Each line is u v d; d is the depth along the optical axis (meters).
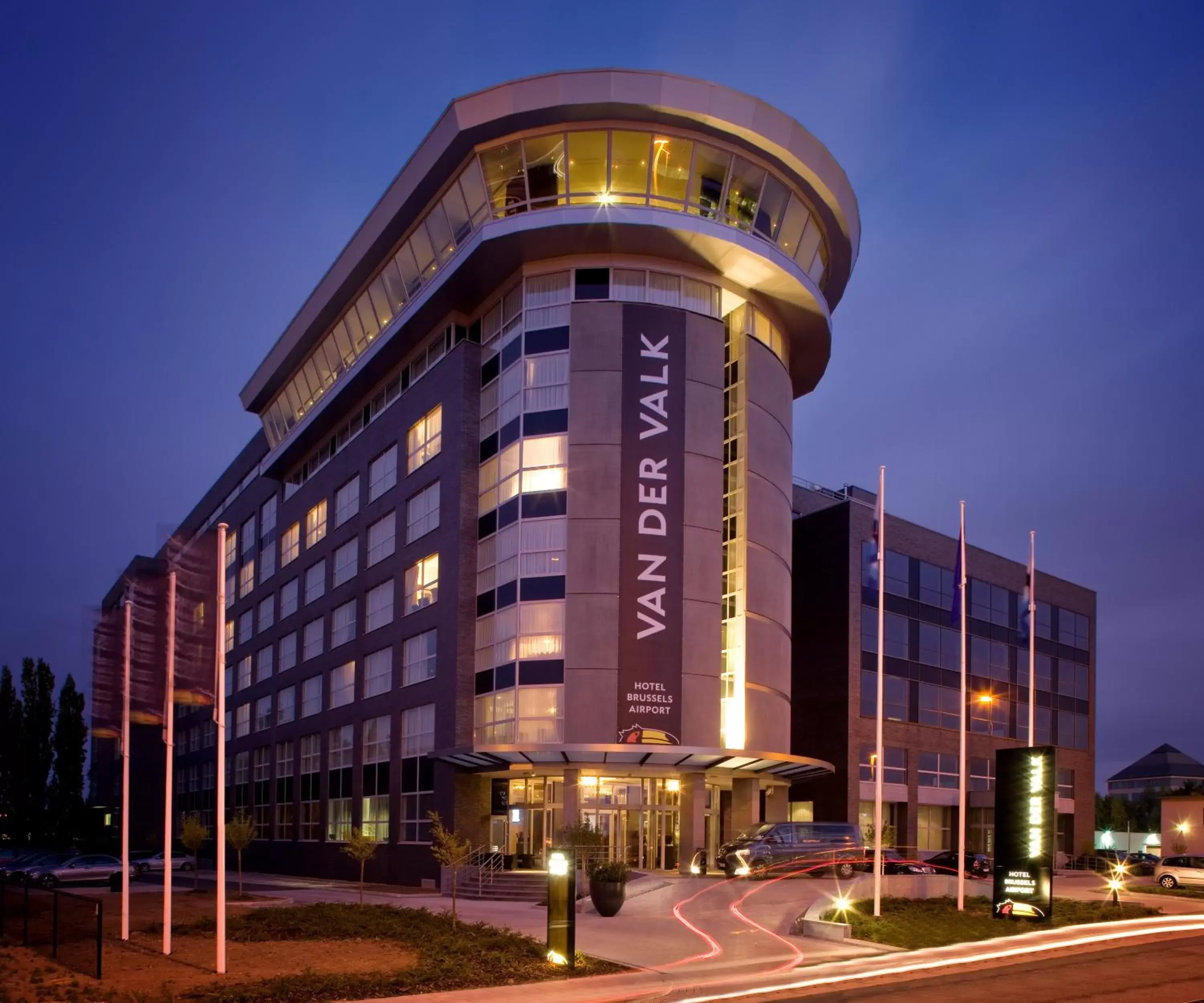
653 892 32.06
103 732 23.31
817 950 22.12
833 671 54.88
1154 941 24.08
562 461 41.88
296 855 58.78
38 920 25.41
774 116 41.56
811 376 54.69
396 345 51.50
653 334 42.38
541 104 40.56
